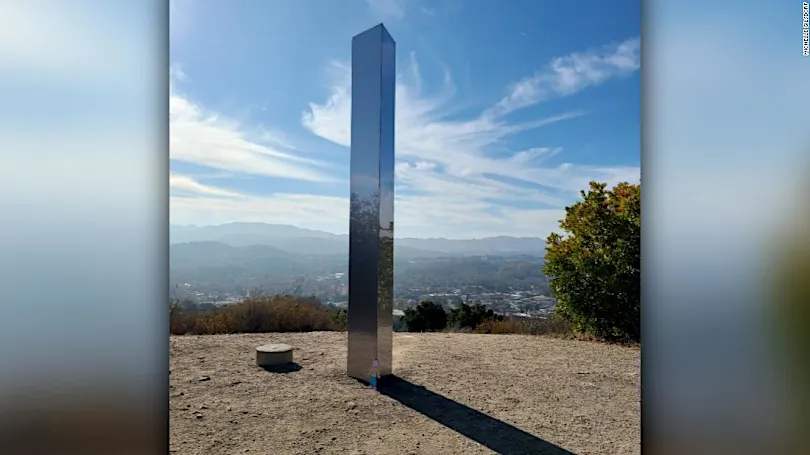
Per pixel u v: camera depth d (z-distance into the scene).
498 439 3.24
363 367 4.63
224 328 7.60
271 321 7.80
